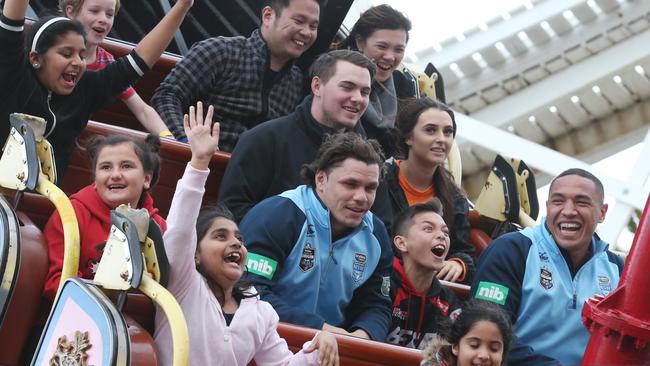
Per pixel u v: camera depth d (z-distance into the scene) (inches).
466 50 1577.3
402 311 591.5
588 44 1567.4
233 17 898.1
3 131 580.1
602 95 1594.5
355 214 564.1
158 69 785.6
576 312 593.9
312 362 505.7
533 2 1567.4
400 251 596.4
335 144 567.8
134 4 887.7
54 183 523.8
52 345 476.7
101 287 475.8
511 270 596.4
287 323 524.7
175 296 485.4
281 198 568.4
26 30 613.3
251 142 627.2
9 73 571.8
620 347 500.4
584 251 601.3
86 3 688.4
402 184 676.7
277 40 698.8
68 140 609.0
